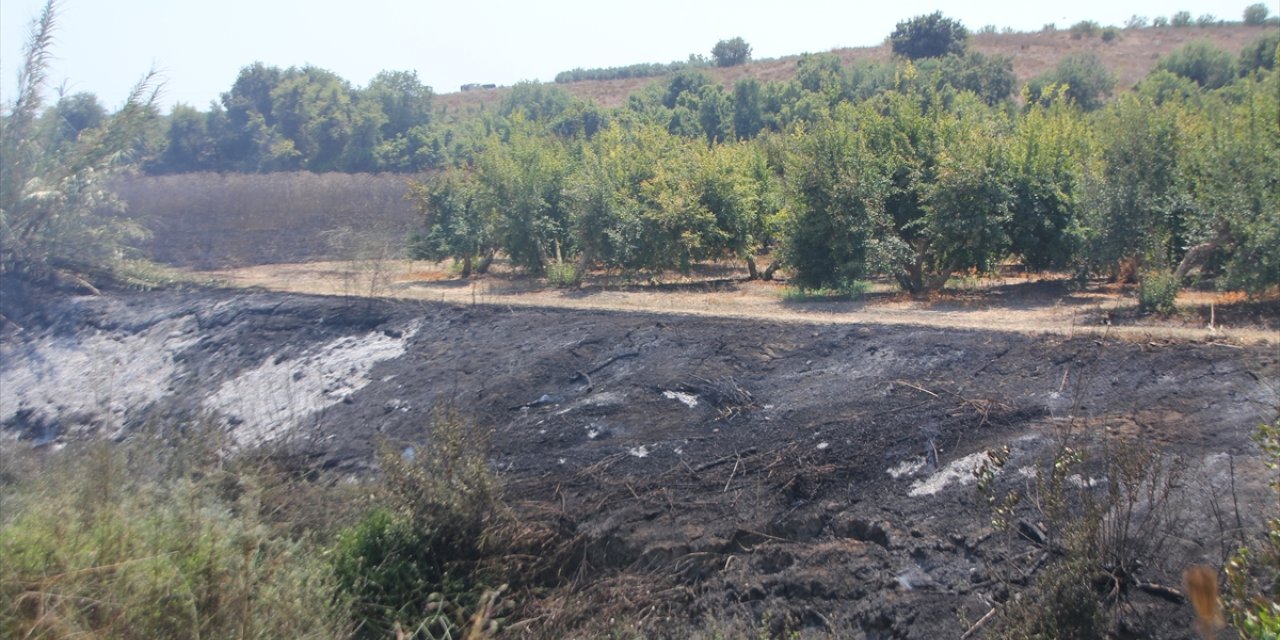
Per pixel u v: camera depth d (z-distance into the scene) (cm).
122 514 666
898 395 1016
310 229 3014
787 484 892
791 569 802
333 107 4362
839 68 4159
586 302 1631
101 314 1823
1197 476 752
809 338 1223
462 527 834
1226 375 908
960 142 1641
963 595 718
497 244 2173
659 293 1781
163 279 2012
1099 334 1066
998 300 1522
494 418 1176
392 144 4338
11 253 1966
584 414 1134
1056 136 1636
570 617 799
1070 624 616
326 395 1395
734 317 1359
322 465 1125
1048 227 1574
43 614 556
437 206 2272
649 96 4756
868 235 1647
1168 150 1452
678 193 1959
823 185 1647
